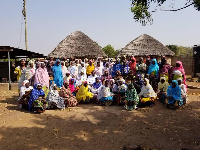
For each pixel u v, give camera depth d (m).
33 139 5.62
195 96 10.30
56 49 20.72
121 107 8.52
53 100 8.16
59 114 7.59
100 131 6.16
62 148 5.14
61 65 10.54
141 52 21.53
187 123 6.69
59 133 6.00
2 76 18.88
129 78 9.42
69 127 6.43
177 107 8.06
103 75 10.55
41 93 7.83
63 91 8.52
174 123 6.71
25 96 8.01
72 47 20.88
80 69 11.12
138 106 8.49
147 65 10.22
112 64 11.66
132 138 5.70
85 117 7.30
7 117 7.17
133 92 8.02
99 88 9.12
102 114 7.61
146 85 8.45
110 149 5.10
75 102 8.71
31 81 9.30
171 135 5.86
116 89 9.31
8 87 13.89
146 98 8.36
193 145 5.25
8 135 5.84
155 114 7.55
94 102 9.41
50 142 5.46
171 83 8.33
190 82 17.28
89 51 20.64
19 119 6.99
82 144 5.36
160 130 6.21
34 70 9.30
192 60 23.19
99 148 5.15
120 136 5.83
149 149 5.05
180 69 9.34
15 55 18.39
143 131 6.15
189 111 7.81
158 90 9.21
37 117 7.24
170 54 21.48
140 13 6.68
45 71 9.20
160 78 9.21
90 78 10.48
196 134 5.88
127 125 6.60
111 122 6.85
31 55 18.48
